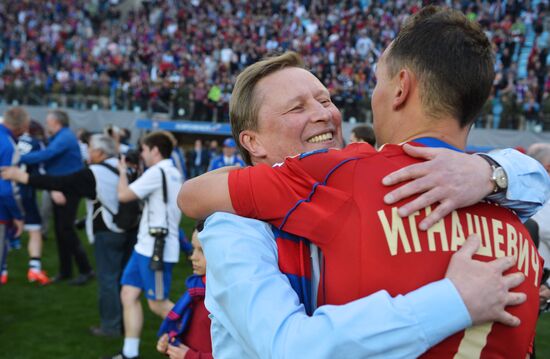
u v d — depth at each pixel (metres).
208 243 1.11
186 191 1.21
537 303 1.06
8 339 4.61
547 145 3.25
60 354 4.32
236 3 28.34
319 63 20.53
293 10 27.05
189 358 2.18
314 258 1.09
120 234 4.55
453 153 1.04
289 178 1.09
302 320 0.93
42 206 8.45
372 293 0.96
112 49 25.67
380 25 23.55
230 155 10.85
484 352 0.95
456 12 1.13
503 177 1.04
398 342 0.86
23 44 27.08
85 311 5.39
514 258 0.98
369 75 19.17
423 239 0.97
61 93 20.36
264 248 1.08
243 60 22.64
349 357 0.87
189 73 21.33
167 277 4.03
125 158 4.58
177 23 27.77
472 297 0.90
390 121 1.16
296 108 1.31
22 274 6.63
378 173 1.03
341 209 1.02
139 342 4.58
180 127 17.98
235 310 1.00
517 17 21.17
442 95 1.08
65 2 30.97
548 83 16.73
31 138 6.68
